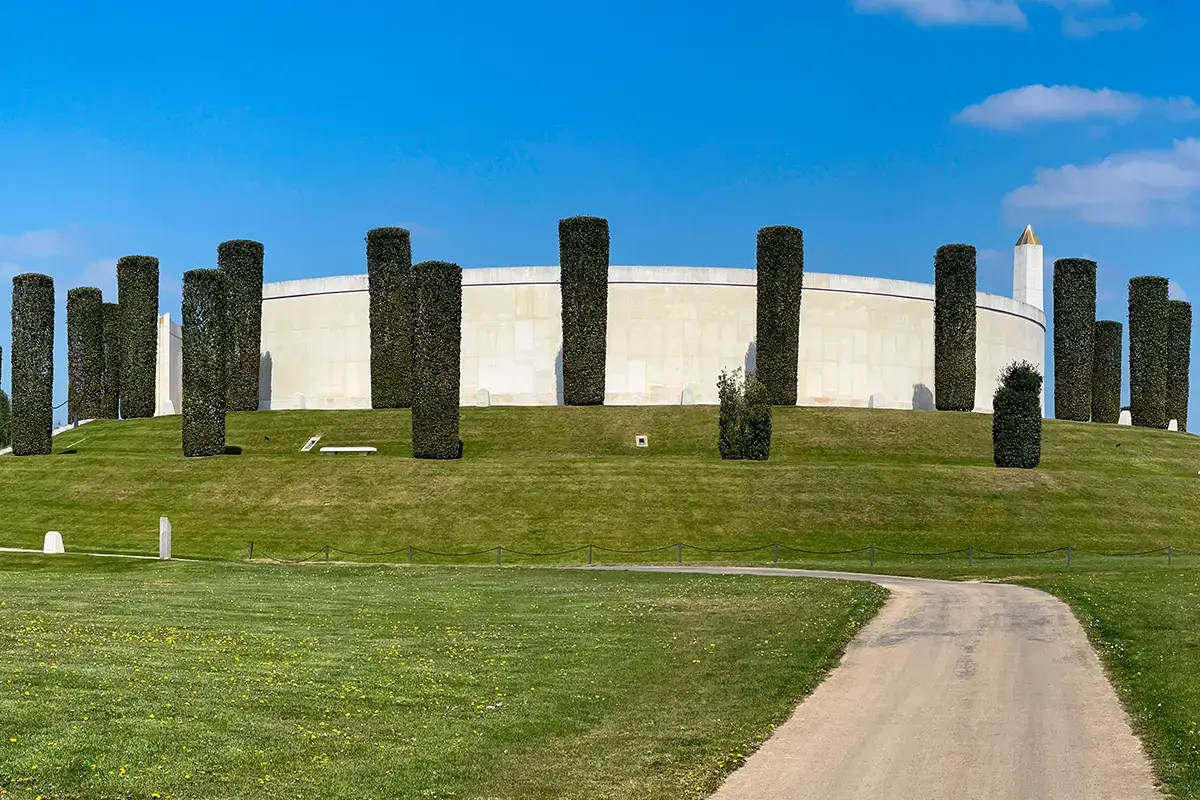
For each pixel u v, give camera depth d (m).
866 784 15.81
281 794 15.04
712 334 85.75
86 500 57.06
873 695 20.69
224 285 64.81
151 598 29.39
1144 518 55.97
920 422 74.56
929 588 34.09
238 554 49.19
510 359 85.62
